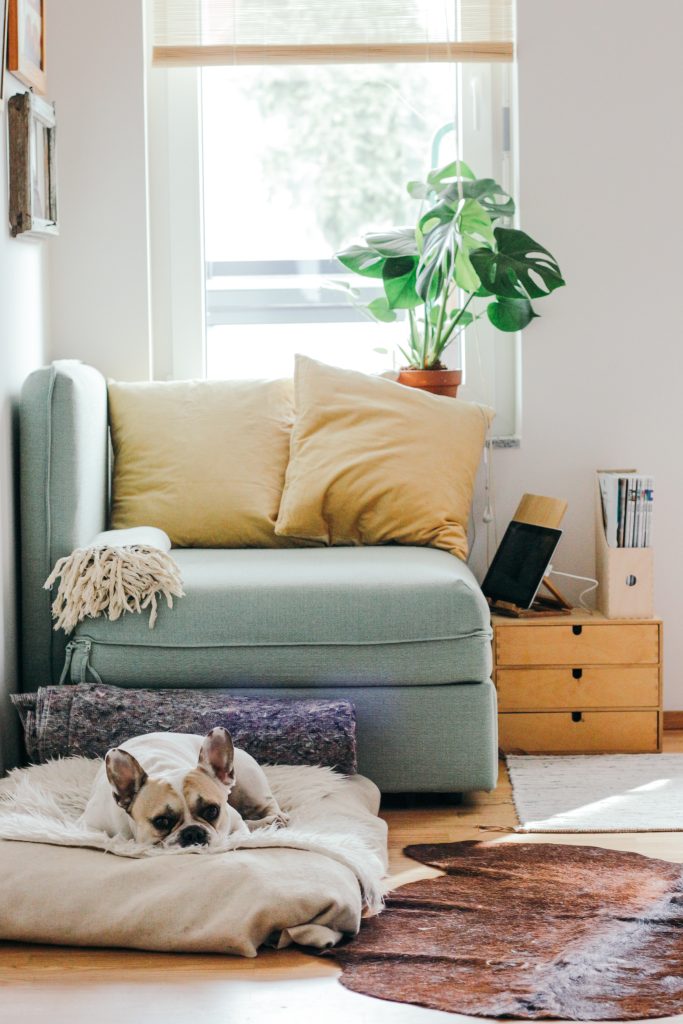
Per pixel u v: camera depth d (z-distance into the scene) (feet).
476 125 12.03
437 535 10.41
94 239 11.56
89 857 7.05
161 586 8.87
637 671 10.45
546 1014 5.88
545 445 11.75
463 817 8.89
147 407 11.08
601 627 10.42
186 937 6.61
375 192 12.25
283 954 6.63
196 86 12.00
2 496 9.21
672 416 11.72
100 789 7.52
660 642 10.43
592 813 8.87
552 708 10.49
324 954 6.61
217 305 12.34
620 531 10.53
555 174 11.56
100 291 11.60
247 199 12.25
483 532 11.85
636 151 11.54
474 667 8.91
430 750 8.93
